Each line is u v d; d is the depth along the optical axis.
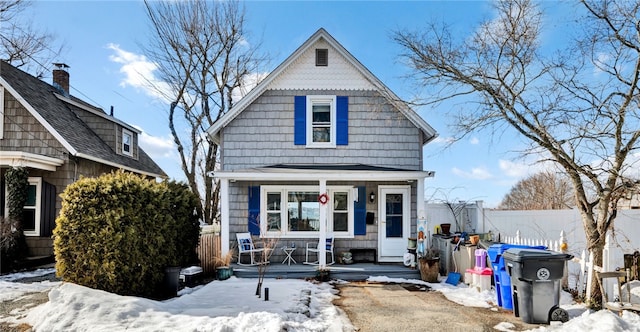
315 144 12.19
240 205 12.03
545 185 21.77
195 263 10.45
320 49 12.41
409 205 12.02
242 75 20.83
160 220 8.24
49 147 12.95
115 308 5.93
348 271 10.31
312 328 5.87
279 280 9.91
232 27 20.08
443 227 11.44
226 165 12.04
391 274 10.35
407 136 12.26
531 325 6.14
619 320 5.32
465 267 9.81
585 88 7.24
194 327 5.41
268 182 12.11
